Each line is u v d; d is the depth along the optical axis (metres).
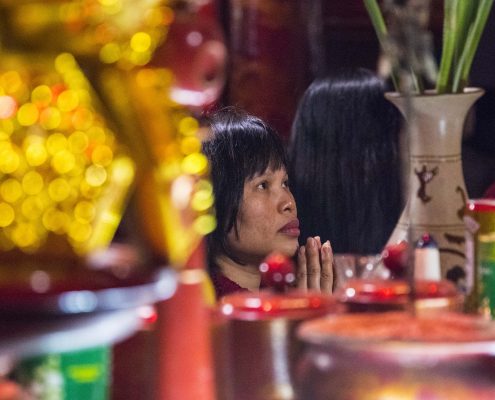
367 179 3.46
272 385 1.33
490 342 1.19
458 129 2.10
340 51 4.32
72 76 1.12
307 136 3.52
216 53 1.21
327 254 2.81
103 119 1.13
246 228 2.92
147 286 1.07
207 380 1.27
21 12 1.08
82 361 1.27
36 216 1.09
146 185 1.15
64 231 1.10
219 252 2.94
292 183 3.55
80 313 1.02
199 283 1.27
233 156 2.91
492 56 3.94
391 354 1.18
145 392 1.33
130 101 1.12
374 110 3.46
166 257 1.15
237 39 3.67
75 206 1.11
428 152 2.09
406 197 2.15
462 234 2.08
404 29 1.68
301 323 1.34
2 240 1.10
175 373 1.25
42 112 1.10
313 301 1.38
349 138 3.47
